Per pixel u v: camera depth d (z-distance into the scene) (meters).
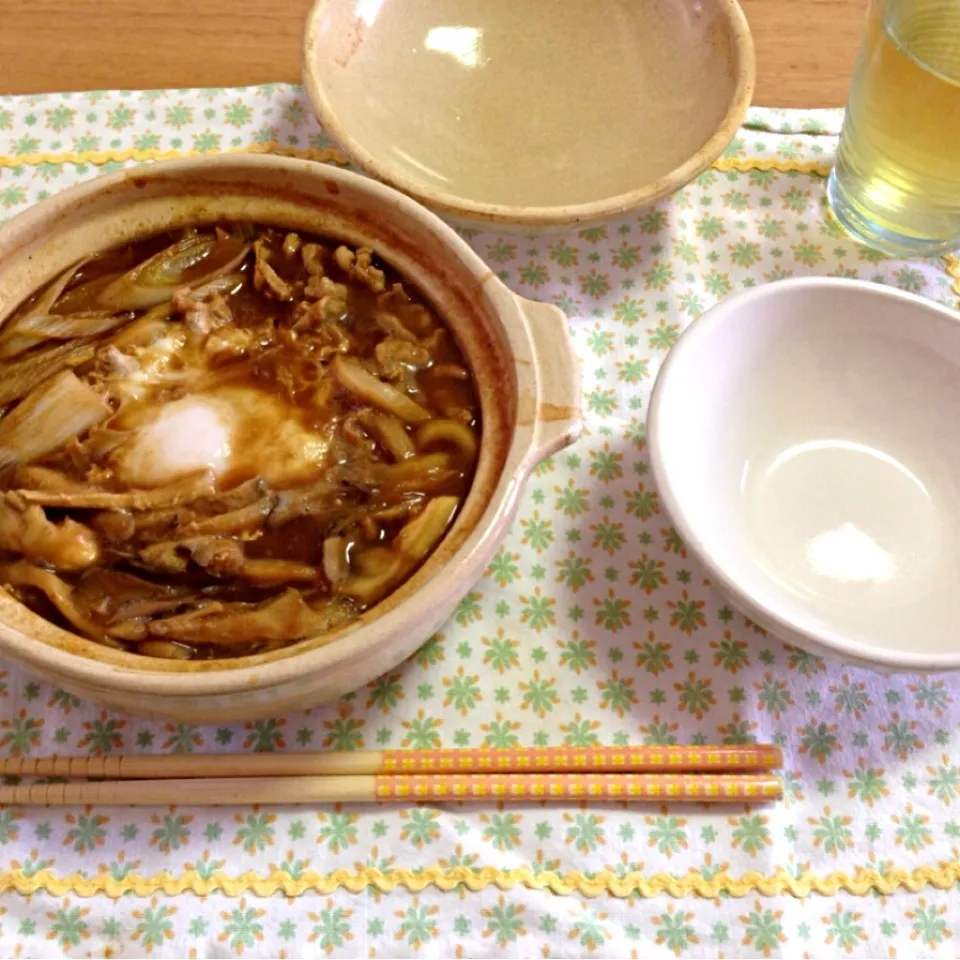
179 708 0.39
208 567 0.42
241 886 0.42
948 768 0.44
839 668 0.46
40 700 0.44
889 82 0.49
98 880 0.42
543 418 0.41
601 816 0.43
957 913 0.42
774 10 0.59
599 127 0.54
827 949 0.42
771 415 0.49
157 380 0.45
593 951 0.42
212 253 0.47
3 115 0.55
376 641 0.39
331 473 0.44
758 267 0.53
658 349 0.51
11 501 0.43
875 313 0.47
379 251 0.46
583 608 0.46
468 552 0.40
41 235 0.45
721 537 0.44
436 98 0.54
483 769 0.43
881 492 0.48
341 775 0.43
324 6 0.52
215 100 0.56
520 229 0.49
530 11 0.56
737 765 0.43
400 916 0.42
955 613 0.44
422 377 0.45
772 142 0.55
